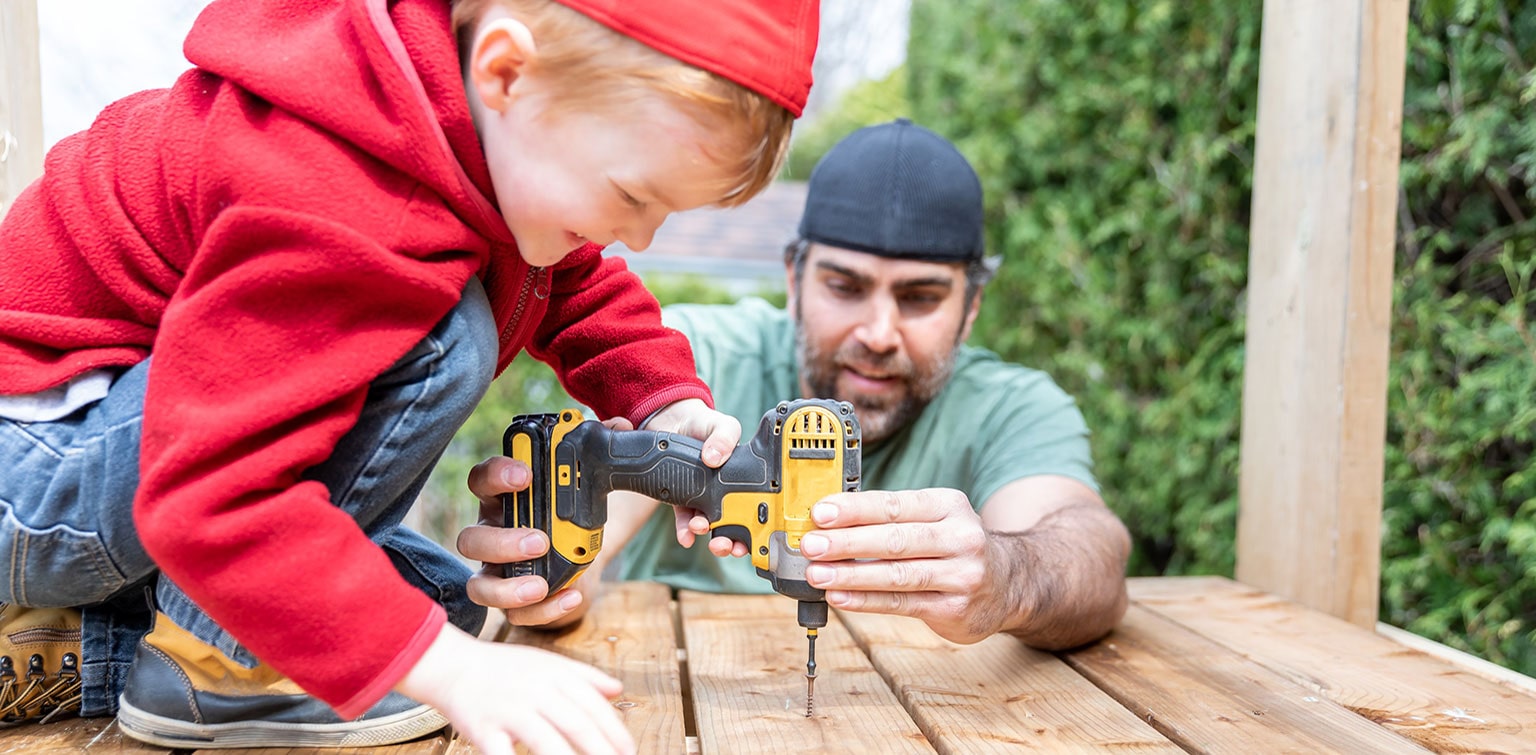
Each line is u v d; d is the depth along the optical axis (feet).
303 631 2.92
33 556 3.33
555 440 3.97
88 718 4.02
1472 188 7.00
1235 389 8.53
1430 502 6.94
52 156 3.68
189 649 3.62
